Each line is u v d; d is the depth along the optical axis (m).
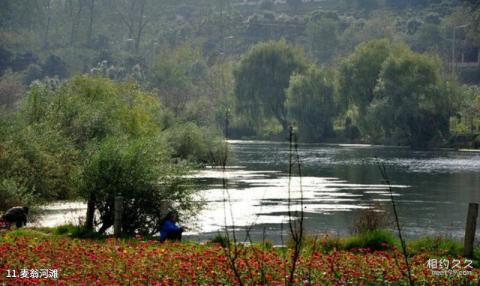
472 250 31.02
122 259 26.83
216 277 23.62
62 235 37.03
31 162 53.66
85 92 77.75
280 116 185.88
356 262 26.55
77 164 55.16
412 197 66.06
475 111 148.75
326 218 51.62
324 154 127.50
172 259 26.58
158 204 38.31
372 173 90.38
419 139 147.62
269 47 184.50
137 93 99.38
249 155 125.00
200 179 78.69
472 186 75.69
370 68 156.88
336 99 162.62
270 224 47.94
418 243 33.34
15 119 62.94
